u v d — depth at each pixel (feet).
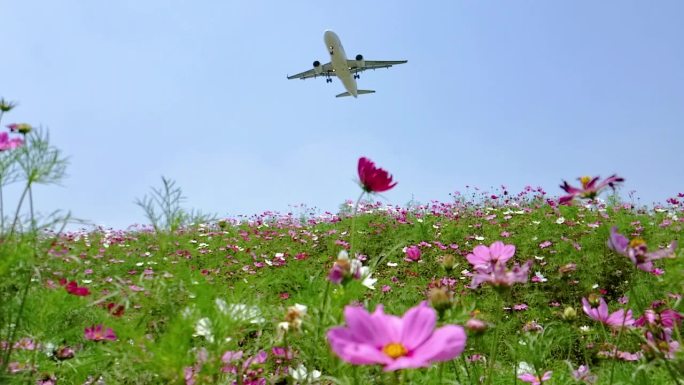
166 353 4.92
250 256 26.21
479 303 17.52
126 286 5.90
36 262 5.96
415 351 3.05
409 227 28.63
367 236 27.89
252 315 5.73
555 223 26.76
